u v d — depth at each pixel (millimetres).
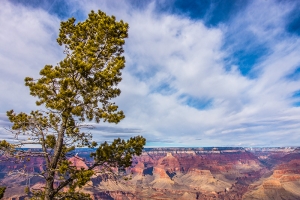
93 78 12758
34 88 12352
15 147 11945
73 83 12398
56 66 12547
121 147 12938
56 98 12047
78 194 13328
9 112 13023
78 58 12297
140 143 13234
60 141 12406
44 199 11633
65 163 12398
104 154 12312
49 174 11750
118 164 13039
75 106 12477
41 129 12992
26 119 12812
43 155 12305
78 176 11672
